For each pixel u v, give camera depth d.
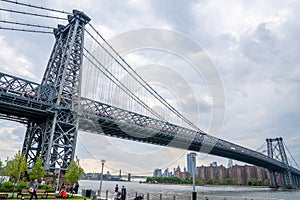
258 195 72.62
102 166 30.09
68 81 50.06
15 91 43.31
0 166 33.22
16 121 50.59
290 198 63.97
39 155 48.38
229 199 24.20
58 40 58.38
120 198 26.33
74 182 36.84
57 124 45.28
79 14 55.88
